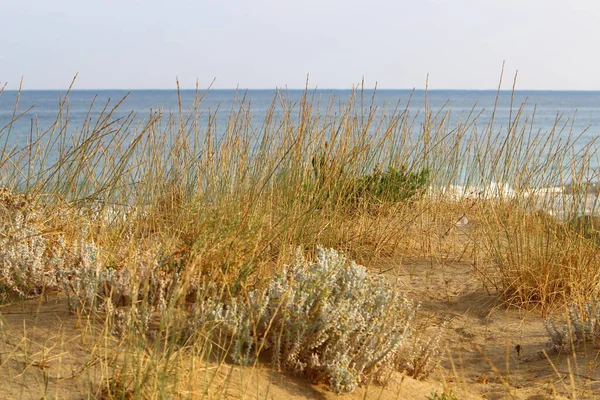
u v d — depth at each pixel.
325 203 6.21
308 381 3.56
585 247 5.58
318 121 6.57
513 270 5.68
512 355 4.59
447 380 4.15
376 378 3.74
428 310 5.35
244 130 5.93
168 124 6.12
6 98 155.75
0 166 4.89
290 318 3.62
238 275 4.15
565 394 3.89
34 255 4.14
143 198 5.29
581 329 4.61
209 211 4.89
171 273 4.01
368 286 4.06
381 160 7.65
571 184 5.97
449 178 8.18
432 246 6.94
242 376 3.25
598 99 193.62
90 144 5.09
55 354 3.16
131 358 3.12
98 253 3.99
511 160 6.86
